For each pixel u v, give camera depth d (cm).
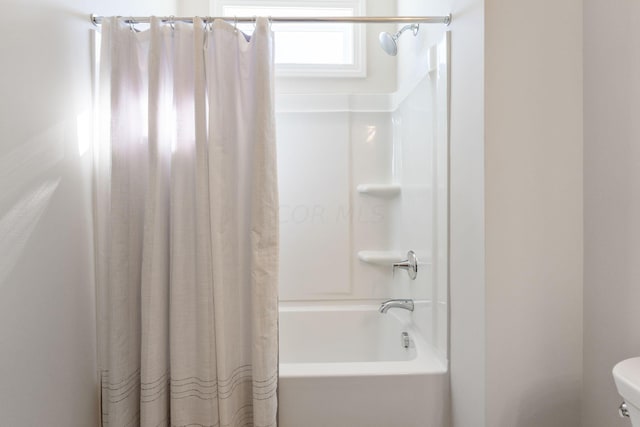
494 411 110
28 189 95
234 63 129
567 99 110
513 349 110
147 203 122
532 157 109
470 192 118
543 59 109
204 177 123
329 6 232
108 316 125
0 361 86
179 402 122
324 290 223
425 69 157
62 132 109
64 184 110
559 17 109
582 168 110
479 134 111
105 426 125
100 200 127
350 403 135
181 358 123
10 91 89
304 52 235
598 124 104
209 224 123
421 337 165
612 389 101
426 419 136
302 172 223
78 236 117
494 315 110
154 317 121
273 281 128
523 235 110
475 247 115
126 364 123
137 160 129
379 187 213
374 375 134
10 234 90
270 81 130
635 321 94
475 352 116
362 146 225
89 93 123
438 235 144
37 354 99
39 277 100
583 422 111
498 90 108
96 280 127
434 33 150
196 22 124
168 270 127
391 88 231
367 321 213
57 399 107
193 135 127
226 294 127
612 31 99
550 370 111
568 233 110
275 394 129
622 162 97
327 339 212
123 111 124
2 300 87
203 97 123
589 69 107
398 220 215
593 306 107
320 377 134
